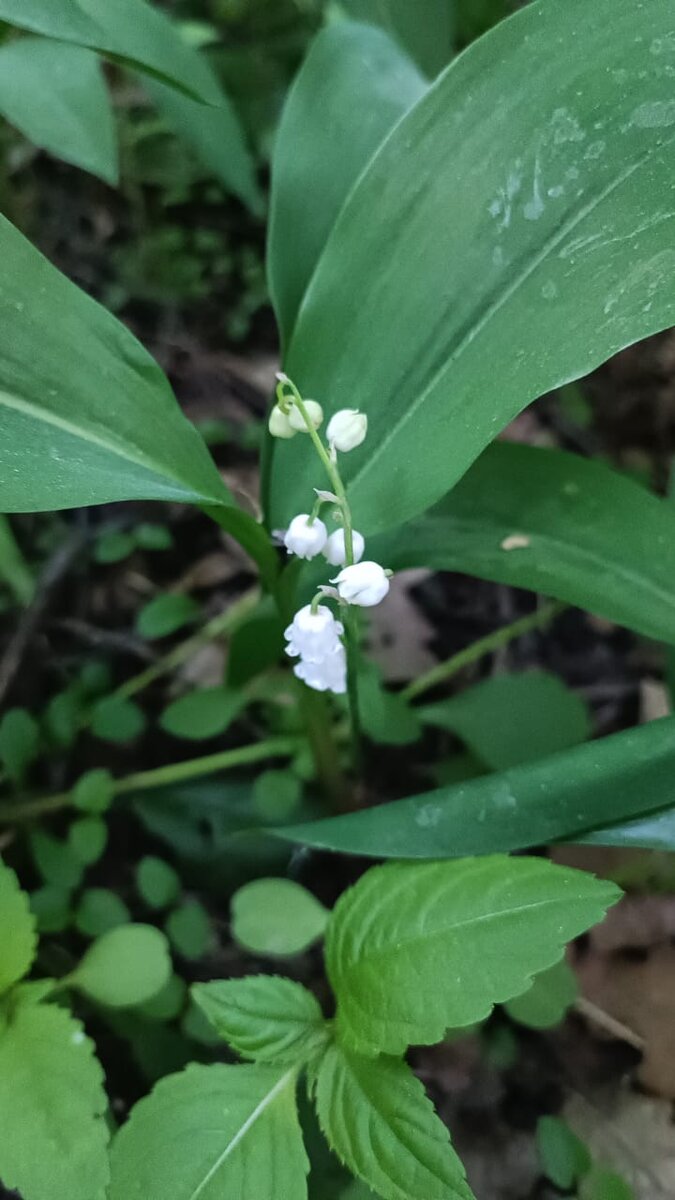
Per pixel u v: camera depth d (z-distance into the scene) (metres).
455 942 0.13
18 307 0.14
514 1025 0.19
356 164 0.18
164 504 0.27
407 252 0.15
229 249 0.32
